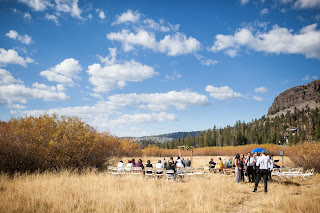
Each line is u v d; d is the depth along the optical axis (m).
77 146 15.46
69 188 8.55
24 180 10.54
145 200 7.31
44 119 15.37
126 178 12.02
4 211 5.68
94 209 6.44
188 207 6.81
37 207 6.33
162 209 6.41
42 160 14.05
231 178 14.18
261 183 11.81
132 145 40.88
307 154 17.09
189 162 18.44
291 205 6.53
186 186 10.44
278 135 150.62
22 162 13.70
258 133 160.25
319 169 16.34
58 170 14.23
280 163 23.23
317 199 7.23
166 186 10.18
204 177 14.38
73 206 6.39
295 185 11.28
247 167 12.52
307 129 145.50
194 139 166.75
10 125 14.52
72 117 16.25
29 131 14.45
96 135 17.61
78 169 15.52
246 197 8.60
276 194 8.23
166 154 57.31
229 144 148.88
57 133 14.88
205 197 8.05
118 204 6.59
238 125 191.50
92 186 9.12
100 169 17.28
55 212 5.86
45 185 9.00
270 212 6.30
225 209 6.82
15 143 13.70
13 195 7.14
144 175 13.77
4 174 12.20
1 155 13.06
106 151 20.50
